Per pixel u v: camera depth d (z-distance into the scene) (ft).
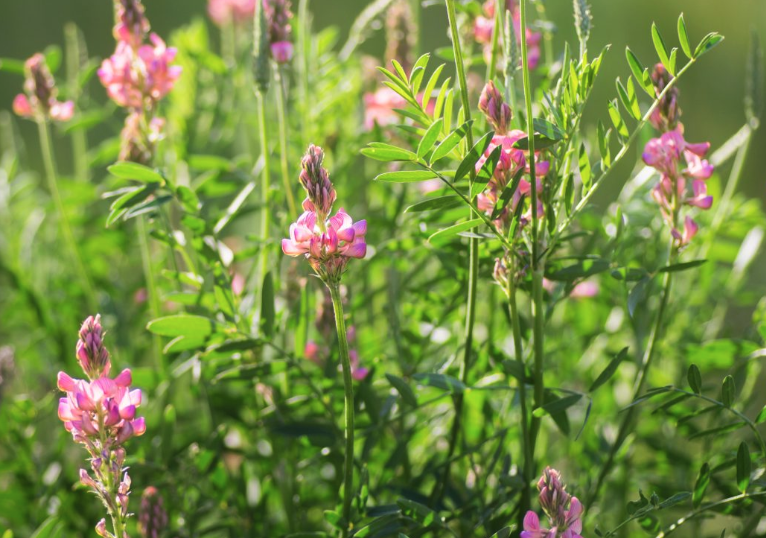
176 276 3.06
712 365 3.15
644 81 2.82
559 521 2.70
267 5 3.13
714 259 3.47
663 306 2.98
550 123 2.78
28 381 3.65
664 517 3.41
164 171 3.14
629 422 3.04
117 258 3.85
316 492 3.34
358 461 3.04
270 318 3.02
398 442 3.08
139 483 3.22
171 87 3.14
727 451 3.20
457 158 2.83
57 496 3.26
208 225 3.04
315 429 3.06
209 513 3.27
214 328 2.98
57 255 3.67
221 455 3.20
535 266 2.83
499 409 3.34
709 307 3.59
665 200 2.90
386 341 3.29
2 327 3.71
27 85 3.28
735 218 3.33
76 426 2.70
